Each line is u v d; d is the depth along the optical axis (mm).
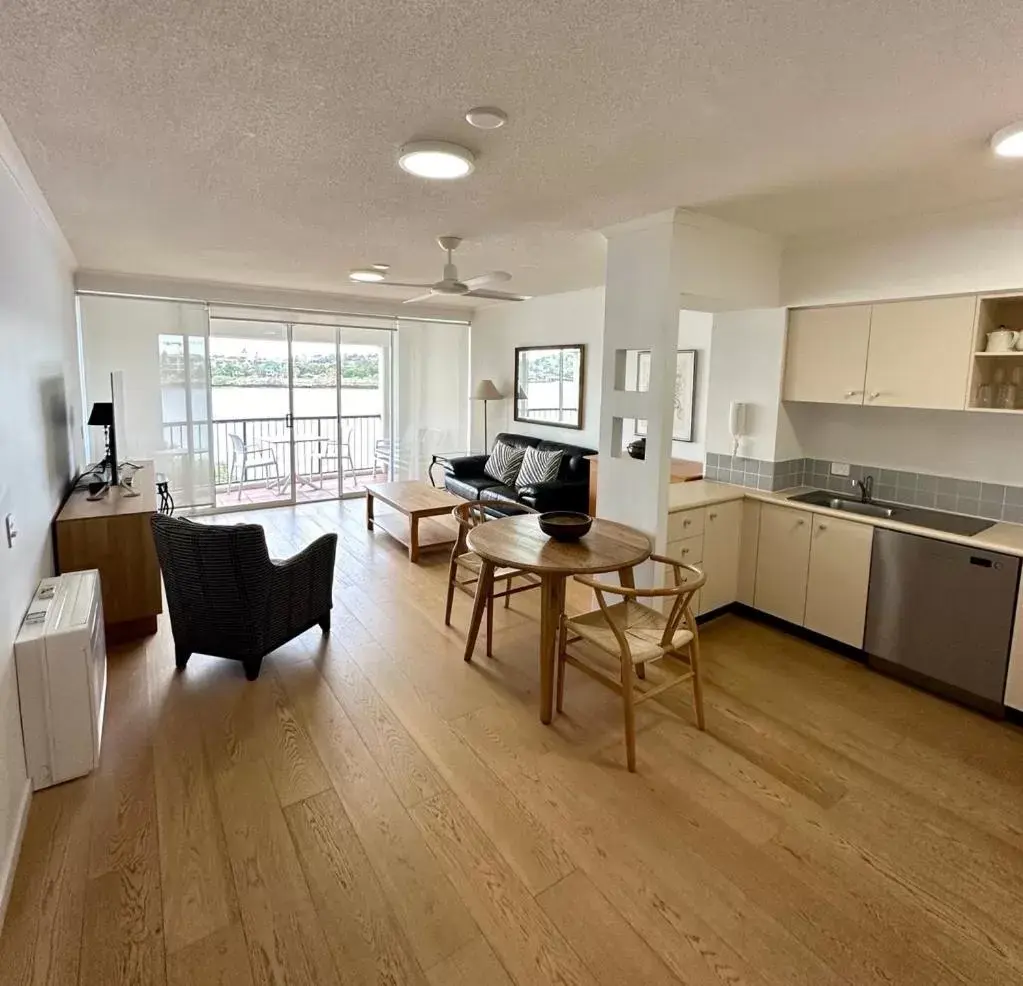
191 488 6012
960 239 2949
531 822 2129
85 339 5336
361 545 5395
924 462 3506
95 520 3320
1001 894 1870
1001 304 3061
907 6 1375
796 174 2500
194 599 2963
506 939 1688
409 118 2016
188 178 2676
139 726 2643
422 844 2020
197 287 5746
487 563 3258
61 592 2623
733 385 4023
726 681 3141
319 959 1618
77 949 1629
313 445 7930
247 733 2607
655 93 1813
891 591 3156
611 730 2691
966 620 2891
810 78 1716
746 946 1680
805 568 3547
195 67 1695
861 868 1958
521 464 6117
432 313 7352
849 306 3422
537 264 4539
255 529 2875
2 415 2193
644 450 3400
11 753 1994
